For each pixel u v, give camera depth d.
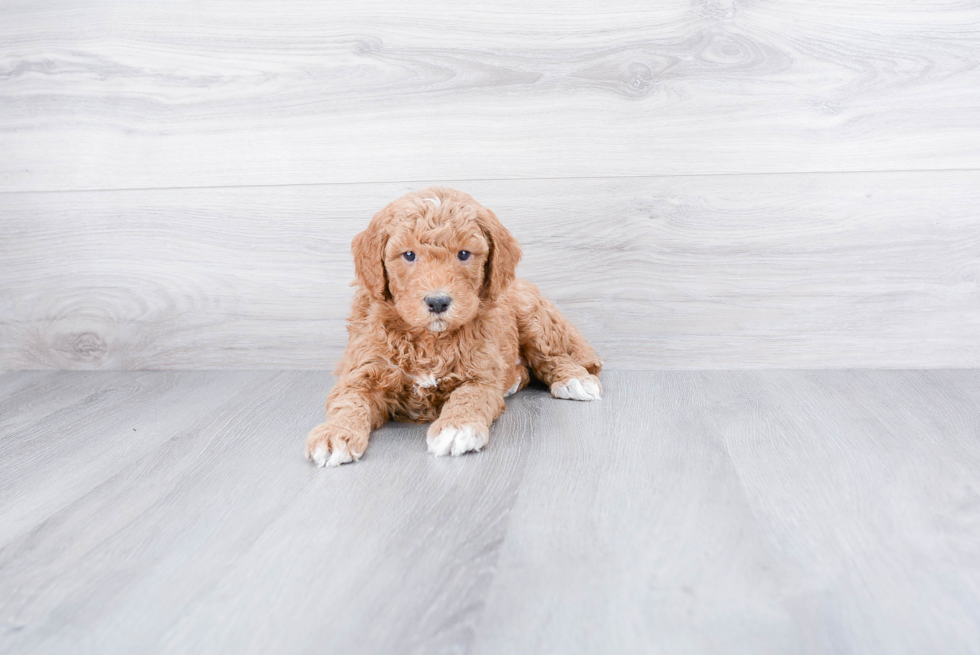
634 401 1.85
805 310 2.09
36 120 2.19
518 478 1.39
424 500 1.30
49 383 2.18
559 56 2.04
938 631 0.90
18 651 0.91
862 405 1.77
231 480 1.42
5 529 1.23
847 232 2.04
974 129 1.97
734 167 2.04
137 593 1.03
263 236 2.19
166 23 2.11
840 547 1.11
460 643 0.90
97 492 1.38
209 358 2.29
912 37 1.95
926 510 1.22
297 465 1.49
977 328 2.05
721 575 1.04
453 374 1.68
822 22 1.96
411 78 2.08
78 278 2.27
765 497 1.28
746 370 2.12
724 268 2.09
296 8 2.07
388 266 1.61
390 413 1.77
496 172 2.10
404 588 1.02
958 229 2.01
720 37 1.99
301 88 2.11
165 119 2.15
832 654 0.86
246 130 2.14
